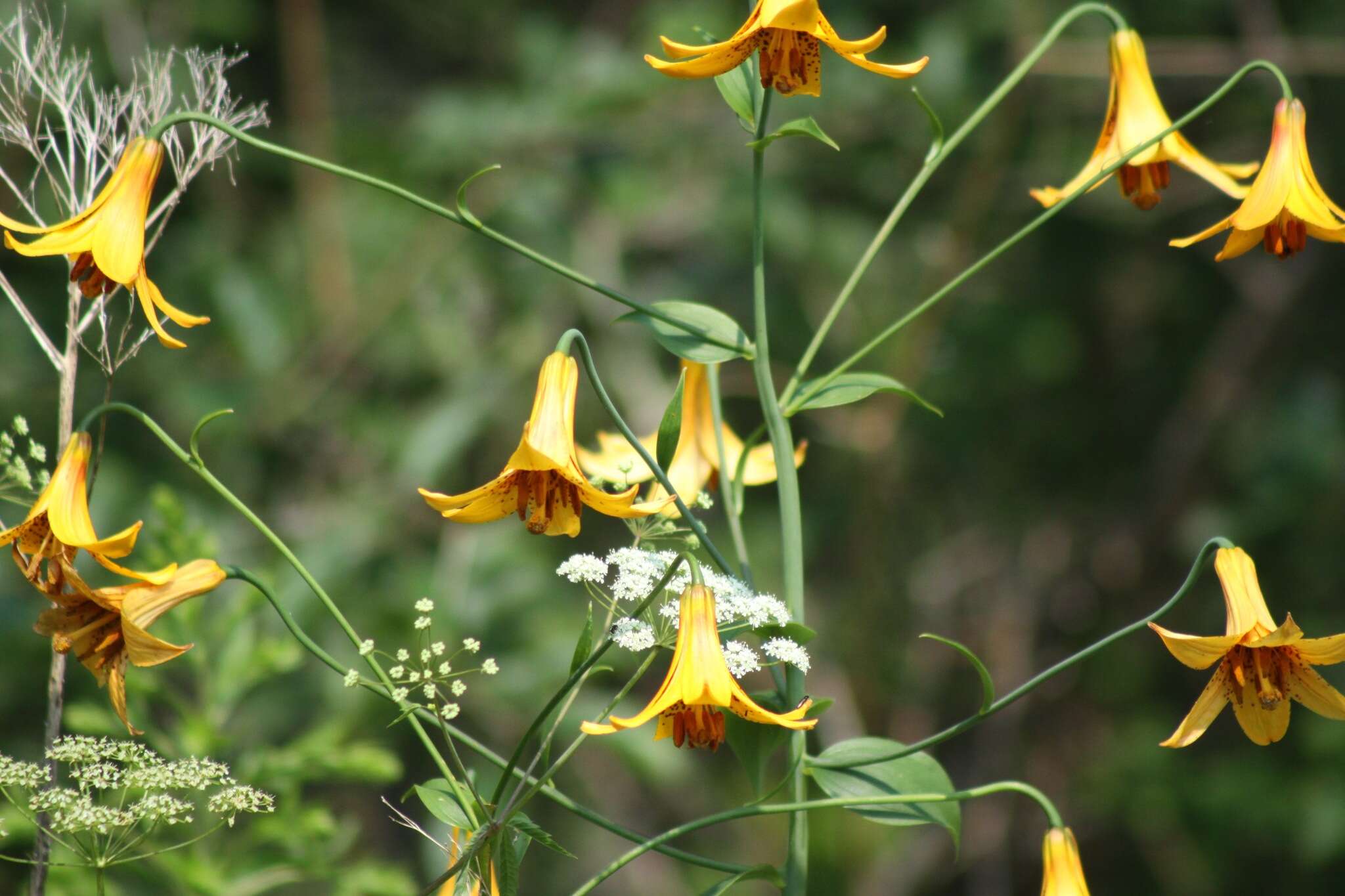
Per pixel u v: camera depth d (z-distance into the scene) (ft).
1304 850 28.63
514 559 21.94
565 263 25.53
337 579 21.43
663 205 26.45
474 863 8.48
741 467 10.47
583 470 10.76
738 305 27.99
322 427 24.95
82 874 11.41
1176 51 28.25
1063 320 31.12
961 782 32.58
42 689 22.67
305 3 25.62
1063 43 27.35
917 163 28.43
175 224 25.41
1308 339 31.22
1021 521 32.45
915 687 31.27
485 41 29.60
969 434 31.35
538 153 25.91
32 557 8.40
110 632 8.35
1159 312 31.65
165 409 24.07
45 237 8.39
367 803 24.73
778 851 27.48
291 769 11.96
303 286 25.41
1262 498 30.66
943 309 27.66
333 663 8.32
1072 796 32.37
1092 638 32.81
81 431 8.38
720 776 28.14
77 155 14.44
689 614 7.97
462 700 21.17
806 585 29.14
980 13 27.73
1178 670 32.19
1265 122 29.63
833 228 28.04
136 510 22.49
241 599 12.74
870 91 27.71
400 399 25.58
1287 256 9.66
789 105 27.22
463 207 8.80
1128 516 32.30
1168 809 30.76
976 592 32.63
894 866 29.63
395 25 30.04
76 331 9.44
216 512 23.44
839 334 28.37
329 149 25.89
